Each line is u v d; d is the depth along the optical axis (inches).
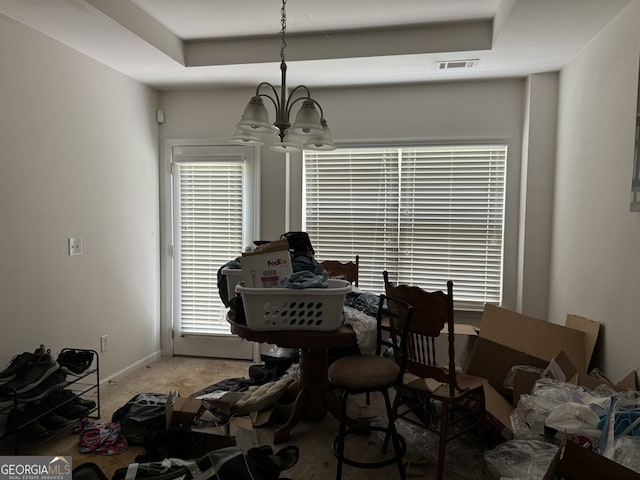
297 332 78.4
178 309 143.9
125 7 90.4
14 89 87.0
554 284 113.9
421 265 134.7
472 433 92.7
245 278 82.4
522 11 80.4
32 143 91.6
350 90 133.6
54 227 98.3
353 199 137.7
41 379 81.9
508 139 125.4
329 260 134.6
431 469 80.1
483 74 119.4
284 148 87.3
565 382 80.3
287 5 92.6
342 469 80.2
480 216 130.1
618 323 79.5
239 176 138.7
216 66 114.4
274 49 110.7
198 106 139.1
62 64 99.3
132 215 128.0
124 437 86.4
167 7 94.6
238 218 139.7
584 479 46.7
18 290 89.0
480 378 88.4
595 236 89.3
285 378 105.8
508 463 68.8
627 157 76.5
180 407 82.0
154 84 132.5
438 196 132.2
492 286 130.6
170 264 143.8
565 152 107.4
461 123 127.8
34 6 80.8
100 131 113.0
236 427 85.0
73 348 105.0
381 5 92.3
